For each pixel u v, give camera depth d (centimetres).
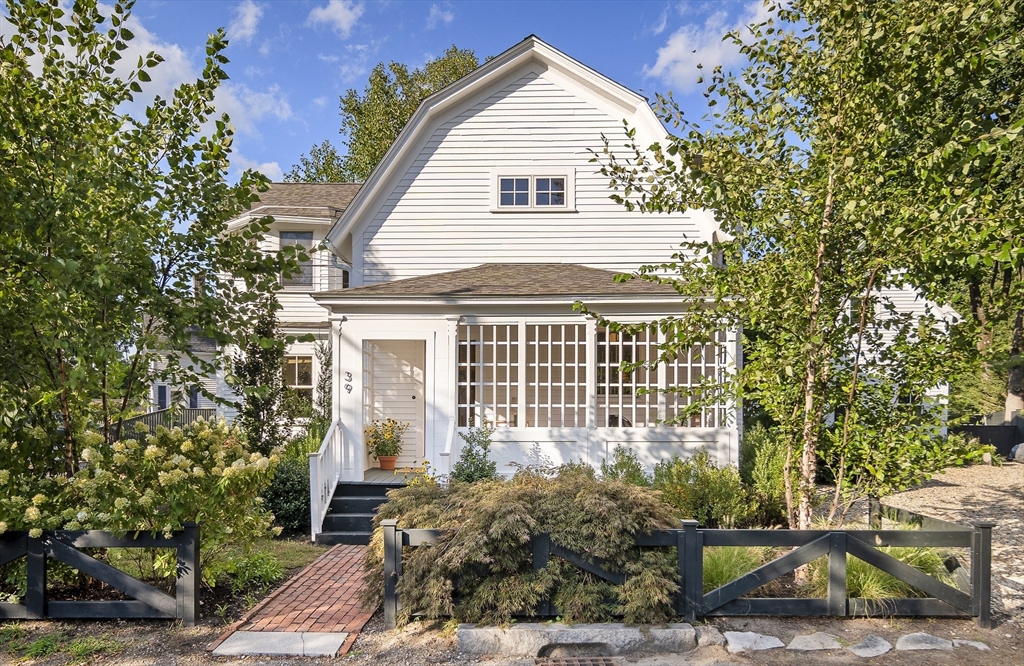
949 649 498
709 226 1237
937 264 564
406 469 1145
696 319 641
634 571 523
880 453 600
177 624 545
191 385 623
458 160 1285
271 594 626
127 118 567
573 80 1273
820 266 593
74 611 541
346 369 1048
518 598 510
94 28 539
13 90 491
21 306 505
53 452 596
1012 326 1290
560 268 1223
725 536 539
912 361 615
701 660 482
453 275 1201
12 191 489
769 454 983
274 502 912
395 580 545
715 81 627
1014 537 823
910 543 547
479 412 1049
